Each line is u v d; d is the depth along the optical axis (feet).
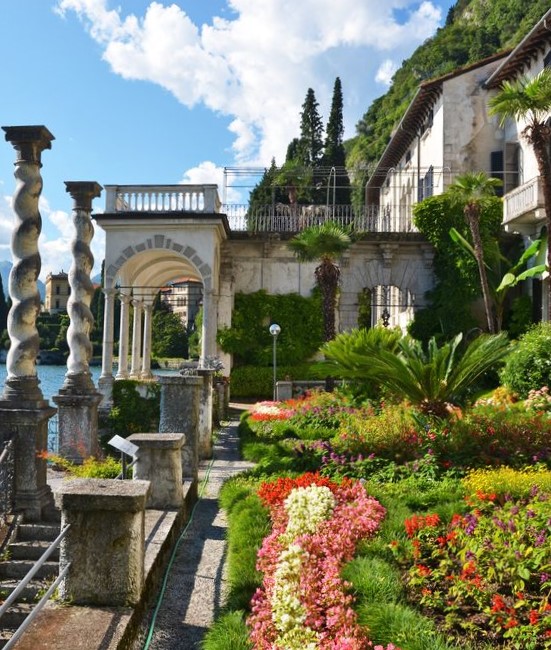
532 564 15.56
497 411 38.96
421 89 93.04
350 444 32.58
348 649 12.55
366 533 19.95
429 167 94.02
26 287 25.08
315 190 163.12
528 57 79.61
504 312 83.10
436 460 29.73
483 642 13.53
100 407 59.06
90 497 14.32
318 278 73.51
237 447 45.57
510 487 24.21
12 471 23.16
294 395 73.41
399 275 87.51
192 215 71.56
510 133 88.63
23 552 21.67
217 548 22.47
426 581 16.19
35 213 25.67
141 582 15.01
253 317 86.38
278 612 14.51
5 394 23.95
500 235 83.71
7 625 18.72
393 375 39.01
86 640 12.63
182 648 15.14
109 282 71.00
